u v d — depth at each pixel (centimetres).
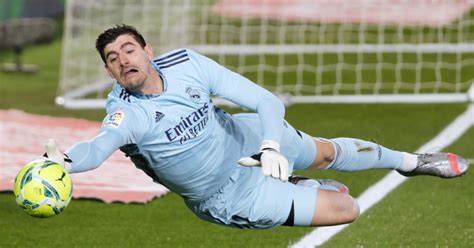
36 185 1373
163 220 2289
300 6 5394
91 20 4312
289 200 1631
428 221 2228
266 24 5053
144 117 1527
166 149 1554
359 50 4494
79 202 2420
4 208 2381
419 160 1864
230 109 3566
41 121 3419
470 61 4256
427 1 5259
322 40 4712
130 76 1517
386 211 2306
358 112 3444
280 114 1577
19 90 4031
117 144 1477
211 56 4497
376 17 5056
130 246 2105
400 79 3984
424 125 3216
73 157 1405
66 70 4006
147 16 4819
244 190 1622
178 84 1558
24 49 5066
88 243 2128
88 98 3812
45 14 5462
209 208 1648
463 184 2505
